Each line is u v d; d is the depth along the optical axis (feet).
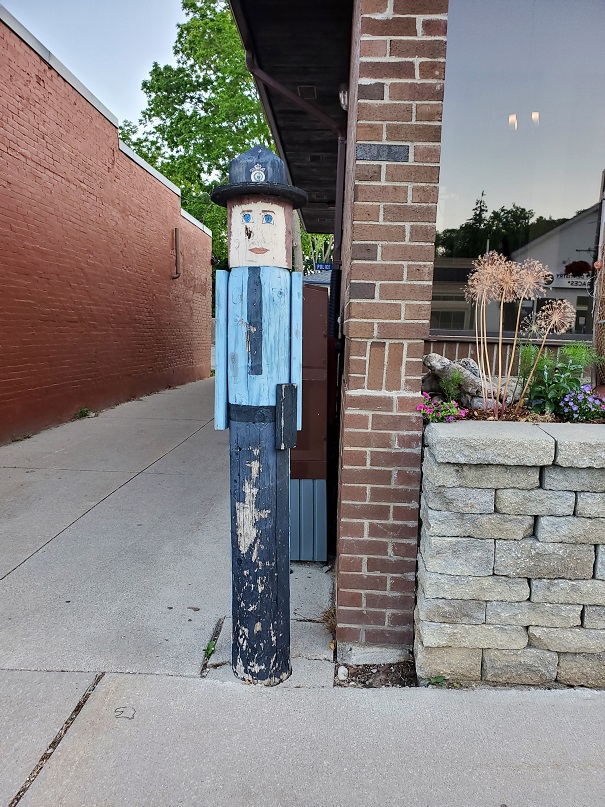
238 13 12.73
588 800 5.87
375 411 7.91
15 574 10.92
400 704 7.24
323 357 11.02
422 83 7.35
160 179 38.91
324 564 11.53
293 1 12.19
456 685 7.54
